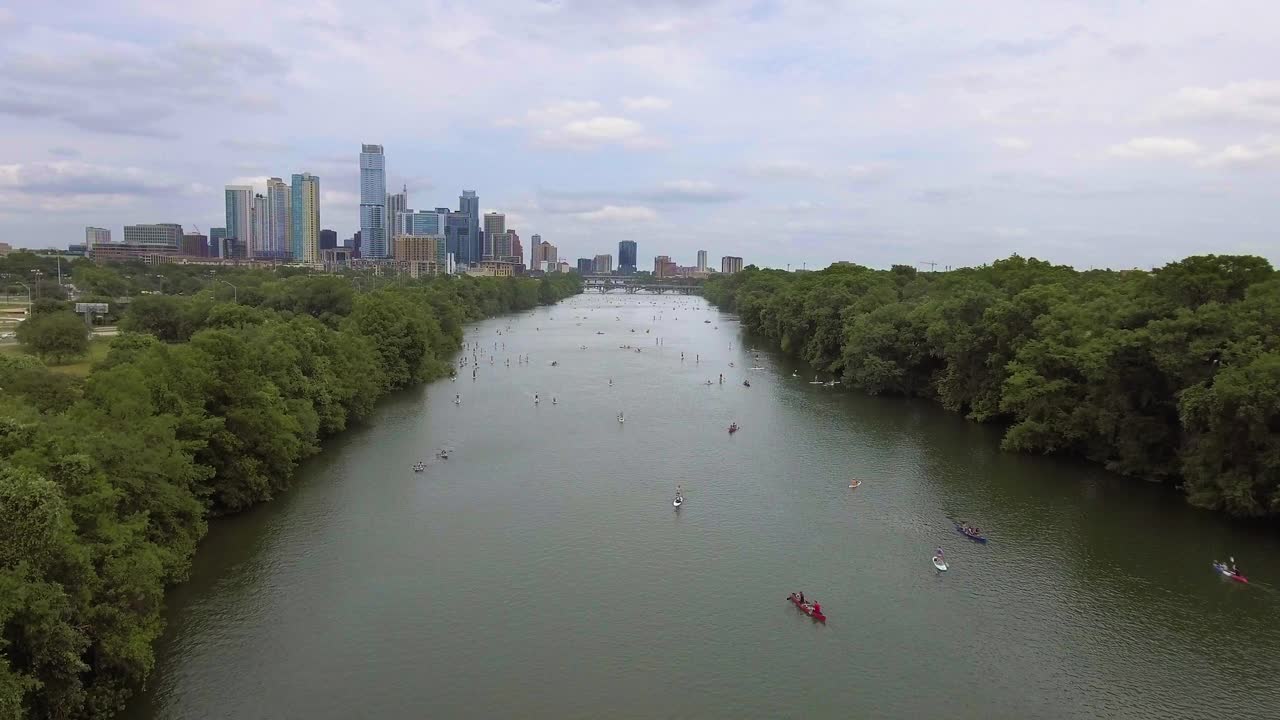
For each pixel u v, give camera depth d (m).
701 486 143.00
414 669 84.69
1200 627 95.62
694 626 94.62
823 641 91.94
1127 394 149.00
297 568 106.44
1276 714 79.56
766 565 111.00
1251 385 117.00
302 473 145.75
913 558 113.75
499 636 91.44
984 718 78.94
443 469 150.25
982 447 170.62
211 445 121.31
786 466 156.00
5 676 55.00
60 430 86.69
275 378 146.50
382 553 111.94
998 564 111.81
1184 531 123.44
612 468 153.25
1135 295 161.50
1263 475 120.31
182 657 85.31
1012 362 172.25
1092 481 147.12
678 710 79.00
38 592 60.34
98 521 75.44
